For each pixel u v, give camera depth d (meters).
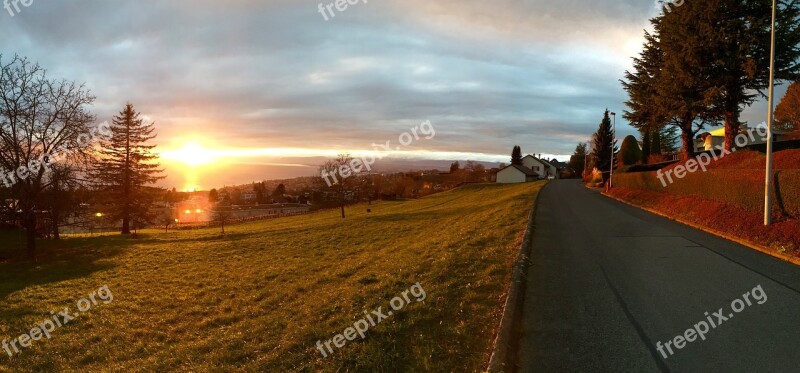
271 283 11.53
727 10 22.39
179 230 39.56
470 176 87.75
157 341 7.50
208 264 17.00
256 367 5.11
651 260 9.30
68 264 18.64
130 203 39.88
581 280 7.76
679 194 18.80
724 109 24.47
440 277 7.84
